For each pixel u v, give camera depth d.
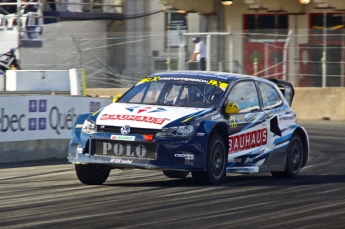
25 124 32.09
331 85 55.72
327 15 69.12
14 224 17.33
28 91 39.41
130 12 76.75
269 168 27.30
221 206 20.33
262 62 56.59
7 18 66.94
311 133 46.06
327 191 24.02
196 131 23.53
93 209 19.52
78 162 23.80
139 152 23.09
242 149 25.81
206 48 56.34
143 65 57.94
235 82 26.48
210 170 24.19
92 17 73.88
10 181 25.83
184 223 17.62
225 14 71.88
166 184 25.00
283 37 56.34
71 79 41.62
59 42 58.34
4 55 58.47
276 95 29.00
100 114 24.34
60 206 20.02
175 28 75.00
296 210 19.97
